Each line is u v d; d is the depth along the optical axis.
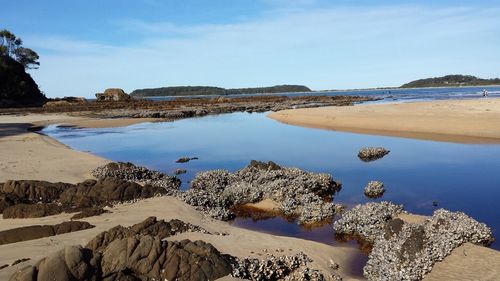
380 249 10.80
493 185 18.06
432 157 24.20
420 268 9.60
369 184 18.25
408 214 14.29
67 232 11.84
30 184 16.23
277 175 18.94
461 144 27.53
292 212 15.68
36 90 112.06
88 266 7.51
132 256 8.28
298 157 26.20
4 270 8.38
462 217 12.38
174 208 14.92
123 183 16.47
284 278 9.45
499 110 39.38
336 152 27.36
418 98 92.75
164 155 28.94
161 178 20.61
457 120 34.94
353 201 16.86
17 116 67.00
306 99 107.75
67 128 49.28
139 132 43.81
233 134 39.47
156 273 8.22
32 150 28.19
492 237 12.02
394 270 9.69
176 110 75.62
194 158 27.23
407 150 26.62
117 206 15.23
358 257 11.65
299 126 42.81
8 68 100.94
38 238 11.39
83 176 20.34
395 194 17.50
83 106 89.62
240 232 12.98
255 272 9.09
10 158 24.80
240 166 24.28
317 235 13.51
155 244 8.55
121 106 89.06
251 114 67.88
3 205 14.61
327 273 10.01
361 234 13.18
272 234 13.60
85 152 29.73
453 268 9.60
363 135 33.88
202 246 9.10
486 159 23.00
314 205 15.56
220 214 15.15
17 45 120.62
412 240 10.35
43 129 48.34
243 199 17.03
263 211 16.09
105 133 43.44
